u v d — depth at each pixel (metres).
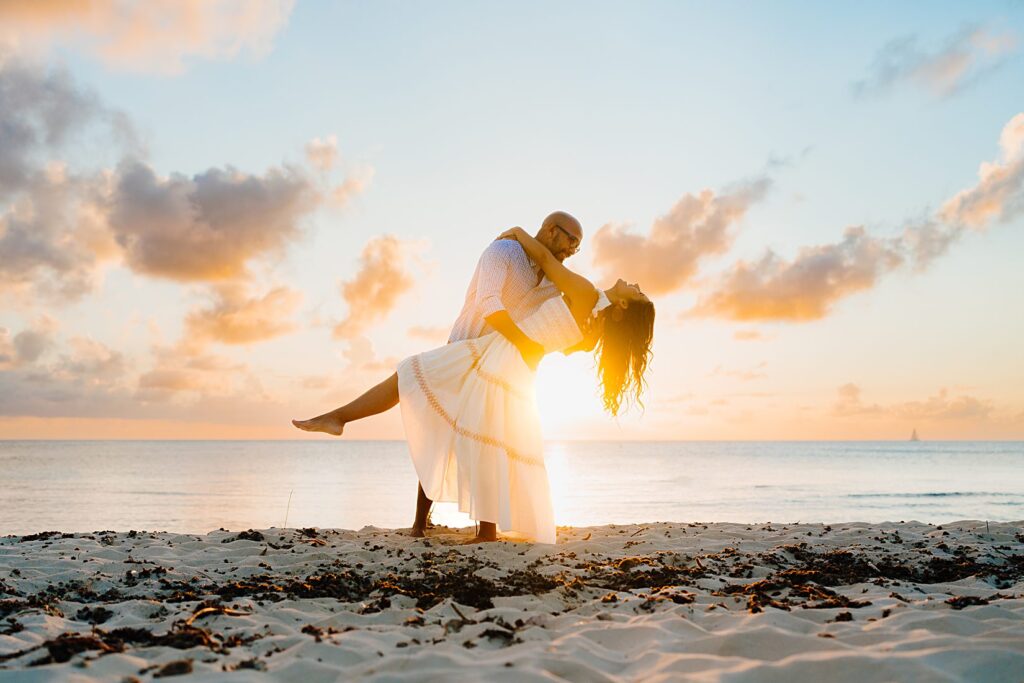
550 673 2.27
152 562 4.61
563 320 5.09
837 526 6.70
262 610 3.26
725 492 33.06
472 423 5.06
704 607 3.21
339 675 2.24
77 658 2.30
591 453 135.00
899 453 125.94
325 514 20.80
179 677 2.13
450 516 19.45
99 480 41.09
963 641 2.44
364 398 5.38
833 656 2.30
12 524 18.94
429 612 3.27
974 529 6.45
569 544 5.29
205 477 44.44
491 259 5.12
